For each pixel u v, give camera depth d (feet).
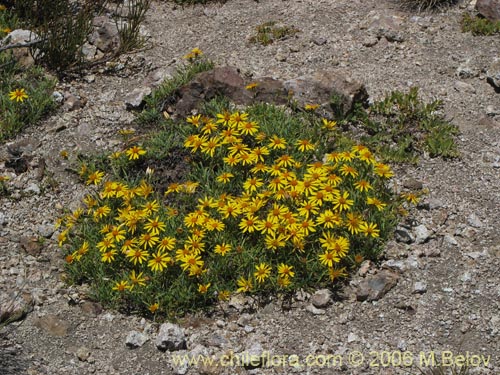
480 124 5.11
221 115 4.75
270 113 4.92
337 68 5.56
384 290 4.17
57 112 5.23
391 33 5.80
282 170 4.50
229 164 4.58
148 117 5.12
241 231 4.31
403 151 4.85
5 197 4.71
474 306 4.12
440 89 5.37
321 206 4.35
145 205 4.41
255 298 4.17
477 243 4.41
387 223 4.38
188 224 4.25
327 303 4.13
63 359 3.94
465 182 4.73
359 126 5.07
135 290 4.11
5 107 5.17
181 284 4.13
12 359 3.91
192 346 4.00
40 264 4.36
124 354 3.97
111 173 4.79
